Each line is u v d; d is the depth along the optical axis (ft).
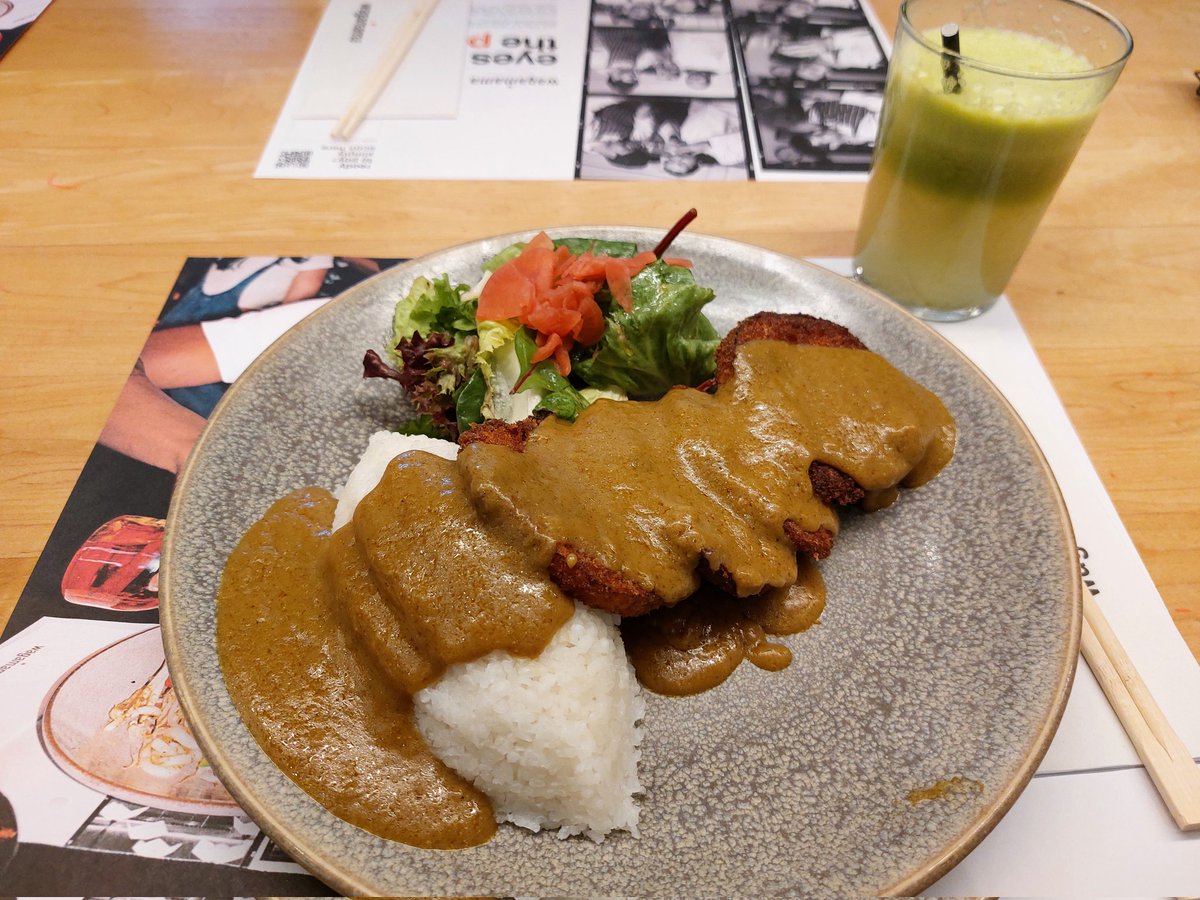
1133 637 0.94
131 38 1.71
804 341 1.07
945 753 0.83
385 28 1.73
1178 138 1.55
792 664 0.92
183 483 0.96
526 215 1.38
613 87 1.60
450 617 0.83
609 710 0.85
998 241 1.17
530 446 0.96
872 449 0.98
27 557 0.97
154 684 0.88
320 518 0.99
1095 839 0.81
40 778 0.81
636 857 0.79
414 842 0.79
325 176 1.44
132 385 1.14
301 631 0.88
